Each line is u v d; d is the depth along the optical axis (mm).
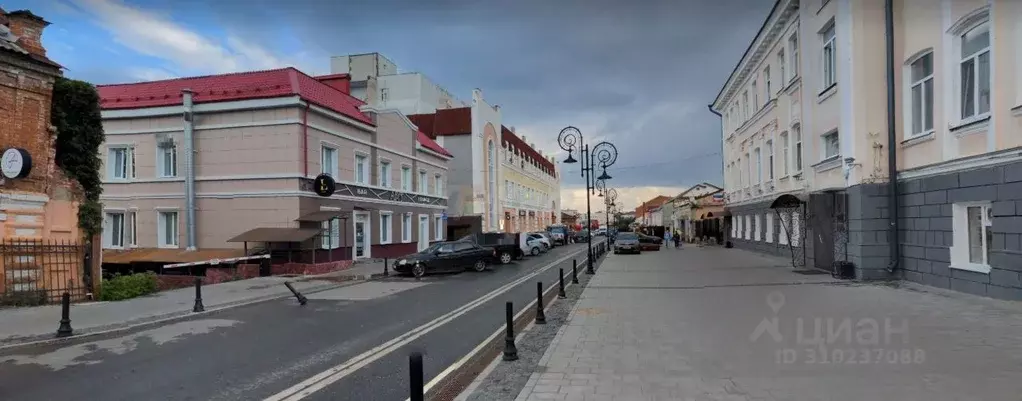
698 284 14945
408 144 32500
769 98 25641
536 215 69188
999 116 10531
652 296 12789
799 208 20297
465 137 46938
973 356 6461
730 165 37156
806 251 19531
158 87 24984
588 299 12680
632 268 21641
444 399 5961
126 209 23531
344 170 25391
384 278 21109
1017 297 10148
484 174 47344
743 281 15188
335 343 8922
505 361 7234
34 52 13539
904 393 5254
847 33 14828
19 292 12820
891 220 14078
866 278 14266
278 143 22047
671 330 8633
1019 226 10086
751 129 29969
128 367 7508
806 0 18875
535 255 35625
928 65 13383
